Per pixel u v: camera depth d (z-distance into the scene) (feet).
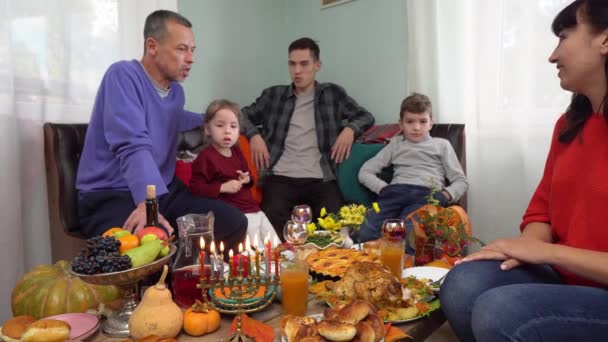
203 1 8.57
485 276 3.29
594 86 3.23
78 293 3.92
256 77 9.83
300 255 4.37
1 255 5.56
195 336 3.10
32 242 6.18
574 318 2.66
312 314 3.46
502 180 7.34
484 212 7.60
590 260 2.93
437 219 4.68
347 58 9.42
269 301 3.35
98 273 2.96
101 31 6.59
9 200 5.59
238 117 7.29
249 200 7.16
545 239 3.71
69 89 6.34
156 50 5.59
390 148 7.70
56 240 5.78
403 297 3.38
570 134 3.52
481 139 7.43
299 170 8.16
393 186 7.10
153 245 3.19
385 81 8.84
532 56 6.81
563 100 6.63
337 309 2.93
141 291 3.93
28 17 5.86
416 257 4.74
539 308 2.71
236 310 3.26
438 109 7.87
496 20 7.11
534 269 3.44
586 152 3.28
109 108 5.24
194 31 8.48
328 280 3.97
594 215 3.12
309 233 5.10
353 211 5.21
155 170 5.00
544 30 6.65
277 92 8.76
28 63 5.89
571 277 3.38
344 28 9.38
